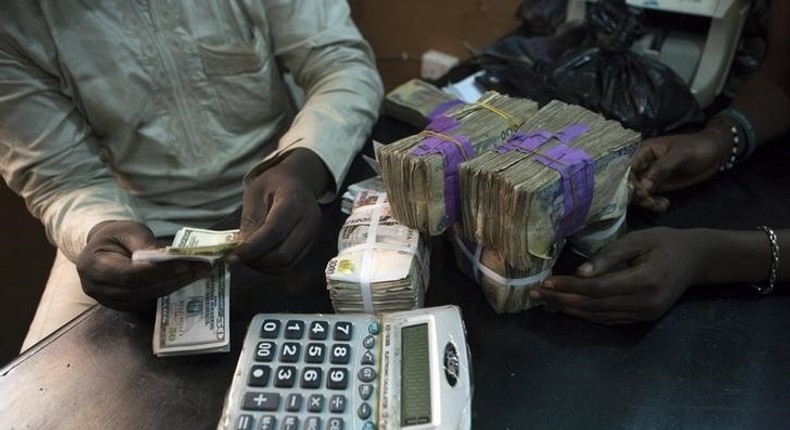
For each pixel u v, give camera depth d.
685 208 0.66
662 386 0.47
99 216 0.64
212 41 0.74
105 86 0.71
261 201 0.59
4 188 1.19
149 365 0.51
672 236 0.53
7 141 0.69
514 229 0.45
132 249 0.55
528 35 1.05
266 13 0.78
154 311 0.55
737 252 0.53
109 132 0.76
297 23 0.78
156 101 0.75
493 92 0.59
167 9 0.70
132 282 0.51
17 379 0.50
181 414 0.47
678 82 0.78
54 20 0.66
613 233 0.56
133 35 0.70
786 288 0.55
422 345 0.45
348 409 0.43
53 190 0.70
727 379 0.48
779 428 0.44
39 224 1.26
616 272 0.51
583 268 0.51
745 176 0.70
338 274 0.49
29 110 0.68
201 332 0.51
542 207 0.44
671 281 0.51
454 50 1.50
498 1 1.34
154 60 0.72
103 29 0.68
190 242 0.54
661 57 0.84
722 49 0.80
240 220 0.63
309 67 0.81
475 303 0.55
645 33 0.85
